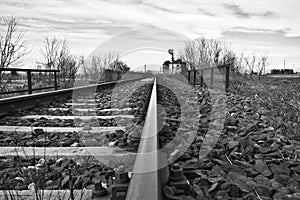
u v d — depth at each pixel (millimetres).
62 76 13320
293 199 1693
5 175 2119
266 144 3016
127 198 1300
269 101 6266
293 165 2385
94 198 1639
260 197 1708
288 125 3771
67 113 5535
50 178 2113
